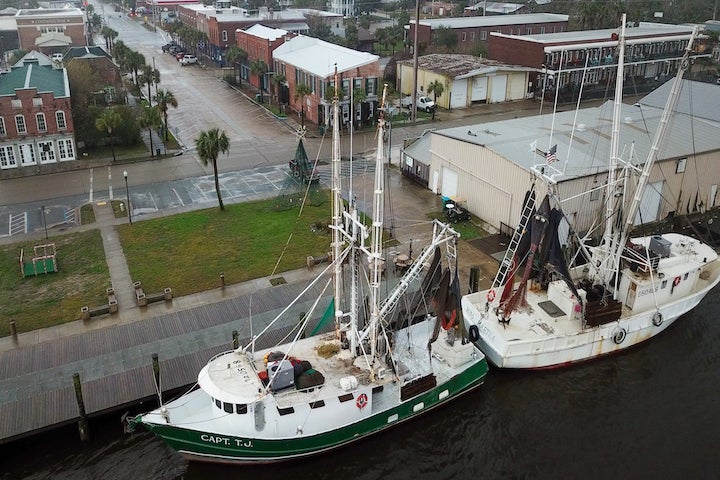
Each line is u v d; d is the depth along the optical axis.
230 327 34.50
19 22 123.31
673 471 27.05
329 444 27.38
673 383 32.41
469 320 33.97
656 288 34.34
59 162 62.62
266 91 94.31
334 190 28.33
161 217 49.22
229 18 116.94
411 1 183.25
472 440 28.94
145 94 92.50
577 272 36.44
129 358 31.70
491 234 46.25
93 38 151.75
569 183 42.09
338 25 140.50
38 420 27.39
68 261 42.06
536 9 150.25
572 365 33.50
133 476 26.48
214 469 27.11
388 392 29.05
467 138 49.09
